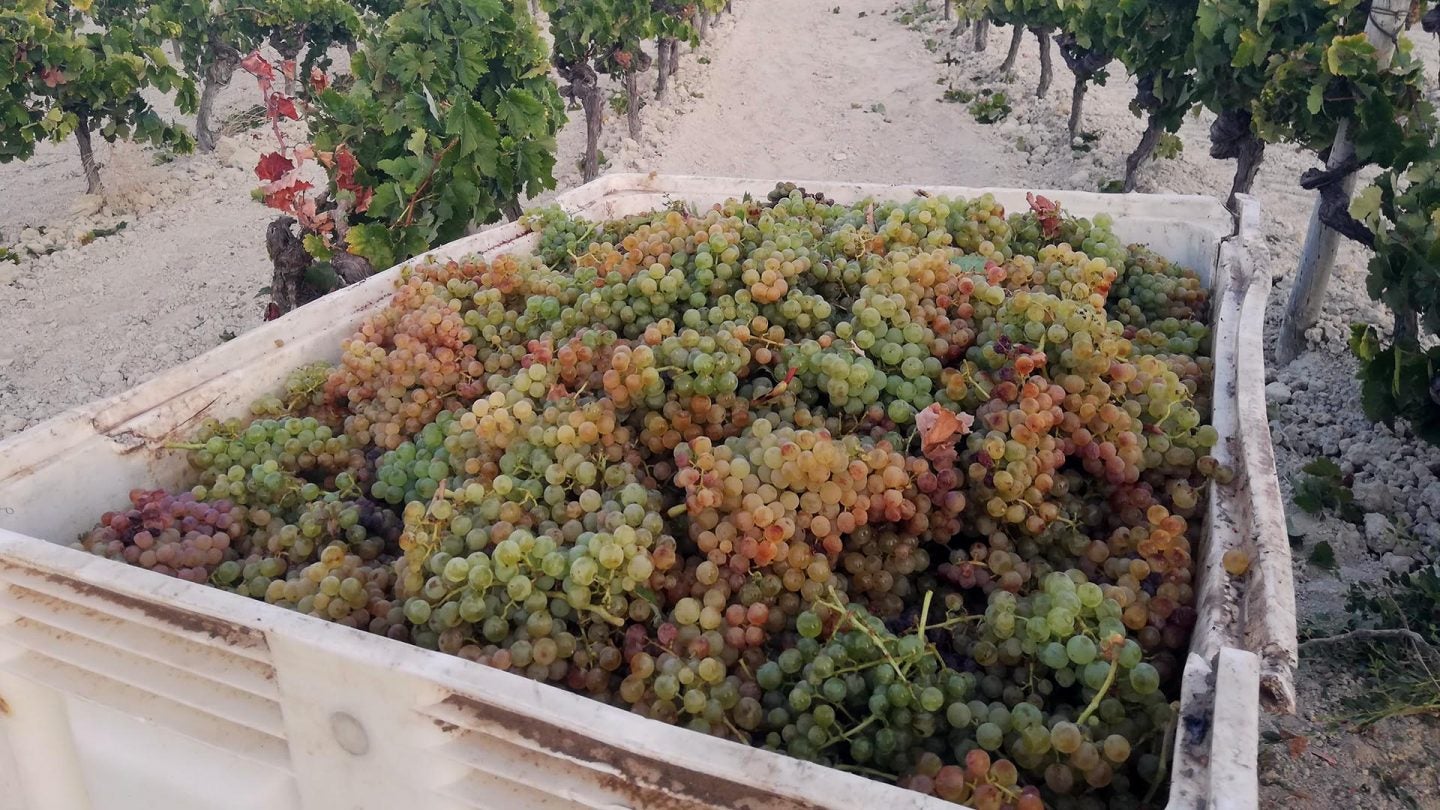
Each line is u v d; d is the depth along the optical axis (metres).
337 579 1.82
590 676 1.70
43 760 1.98
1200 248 3.06
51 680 1.84
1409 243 4.24
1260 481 1.87
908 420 2.12
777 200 3.32
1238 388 2.17
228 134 11.60
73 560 1.78
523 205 9.04
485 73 6.68
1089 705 1.54
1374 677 3.41
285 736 1.65
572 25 8.59
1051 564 1.98
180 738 1.79
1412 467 4.44
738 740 1.59
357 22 11.46
